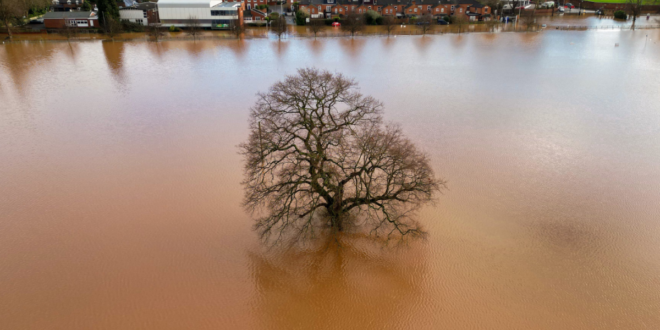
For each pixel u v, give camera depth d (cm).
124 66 10188
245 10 16250
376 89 8544
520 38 14262
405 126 6700
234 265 3800
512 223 4378
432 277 3678
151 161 5578
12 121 6844
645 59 11019
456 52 12100
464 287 3575
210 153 5791
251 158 4172
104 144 6062
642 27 15850
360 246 4025
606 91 8425
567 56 11512
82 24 14175
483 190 4956
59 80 9000
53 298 3428
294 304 3419
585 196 4850
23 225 4294
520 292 3519
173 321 3253
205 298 3459
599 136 6381
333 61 10838
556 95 8225
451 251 3972
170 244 4044
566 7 19962
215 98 7925
